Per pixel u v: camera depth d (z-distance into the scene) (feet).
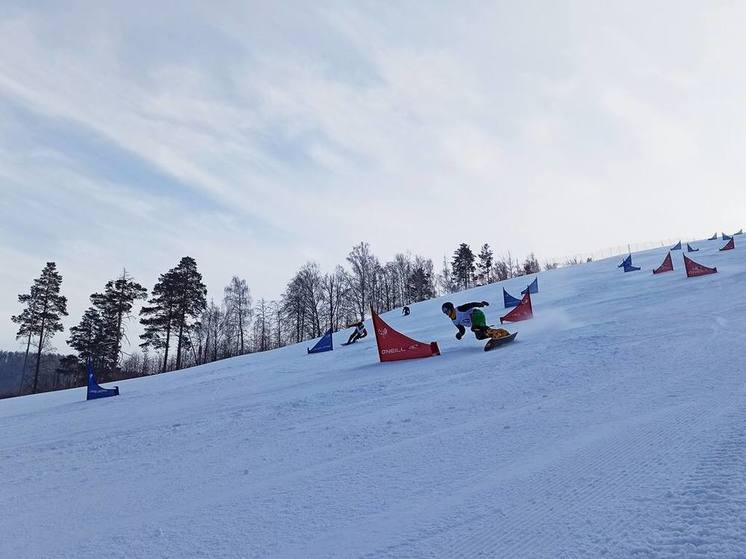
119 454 23.53
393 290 317.22
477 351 40.93
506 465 13.89
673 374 21.71
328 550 10.33
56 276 200.23
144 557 11.37
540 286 117.70
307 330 277.44
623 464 12.34
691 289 60.39
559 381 24.17
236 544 11.35
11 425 41.98
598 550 8.45
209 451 21.47
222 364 88.58
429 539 10.07
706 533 8.27
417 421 20.86
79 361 195.11
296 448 19.66
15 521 15.43
